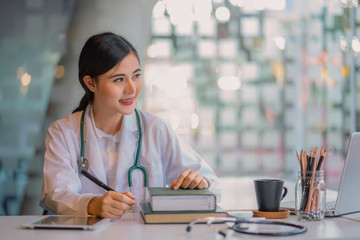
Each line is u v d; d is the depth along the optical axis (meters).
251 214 1.35
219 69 4.38
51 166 1.50
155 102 4.23
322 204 1.26
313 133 4.45
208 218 1.11
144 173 1.60
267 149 4.47
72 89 3.75
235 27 4.38
